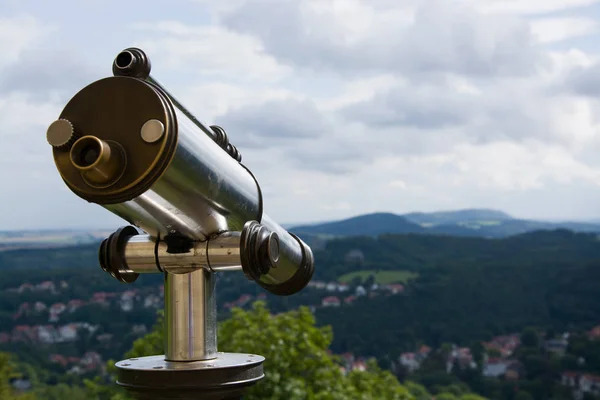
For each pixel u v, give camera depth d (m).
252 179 1.23
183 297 1.12
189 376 1.03
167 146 0.94
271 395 5.80
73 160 0.92
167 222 1.08
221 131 1.18
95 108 0.96
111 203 0.95
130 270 1.15
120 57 1.00
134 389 1.05
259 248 1.08
